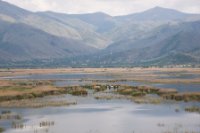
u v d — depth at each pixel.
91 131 54.22
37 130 54.56
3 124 59.22
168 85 136.62
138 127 56.91
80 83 153.75
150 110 74.19
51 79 187.38
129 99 94.19
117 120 63.34
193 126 56.78
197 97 90.88
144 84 143.38
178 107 77.56
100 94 107.56
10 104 82.50
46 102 86.50
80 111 73.62
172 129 54.72
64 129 55.44
